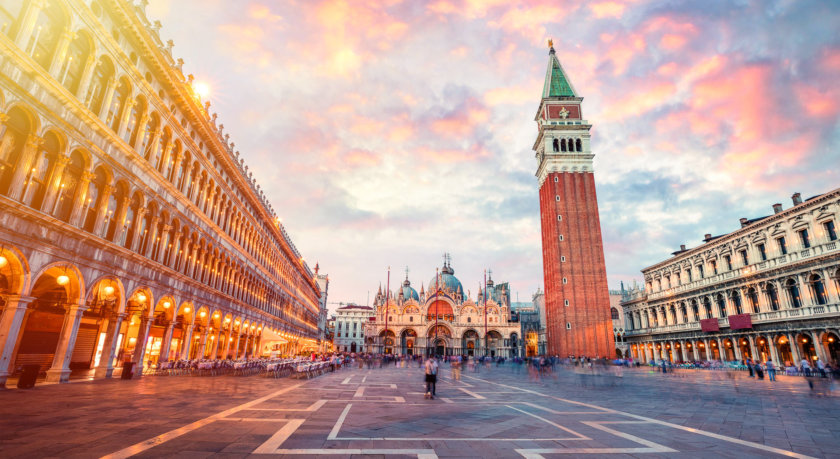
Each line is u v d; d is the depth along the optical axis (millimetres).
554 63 102812
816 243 44812
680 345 68250
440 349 128000
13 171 16203
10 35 15906
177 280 29641
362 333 159375
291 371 34906
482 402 19125
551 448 10039
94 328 27938
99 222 21094
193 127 31719
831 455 9844
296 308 79562
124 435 9711
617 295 111688
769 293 50906
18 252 16141
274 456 8523
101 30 20328
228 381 25328
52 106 17562
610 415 15812
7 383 17922
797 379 37500
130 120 23766
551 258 86938
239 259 43875
